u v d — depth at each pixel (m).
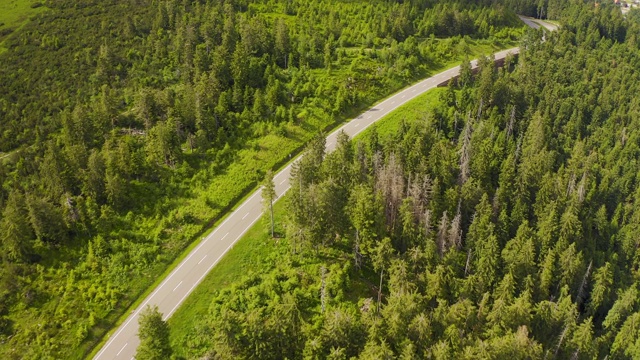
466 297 77.50
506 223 91.12
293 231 83.25
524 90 129.00
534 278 83.25
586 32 175.25
